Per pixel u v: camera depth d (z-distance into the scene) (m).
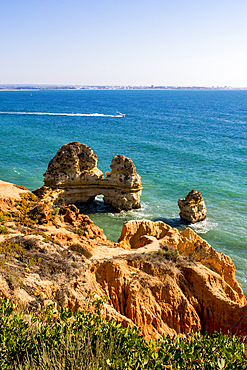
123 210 53.75
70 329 12.56
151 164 83.56
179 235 27.06
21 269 18.09
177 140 118.06
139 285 20.84
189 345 12.82
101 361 10.88
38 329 12.27
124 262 21.50
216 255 26.00
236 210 54.94
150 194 62.09
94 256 22.02
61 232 24.59
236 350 12.61
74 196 53.88
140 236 28.25
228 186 66.69
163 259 22.72
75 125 155.50
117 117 195.00
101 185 54.09
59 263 19.58
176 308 21.12
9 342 11.79
